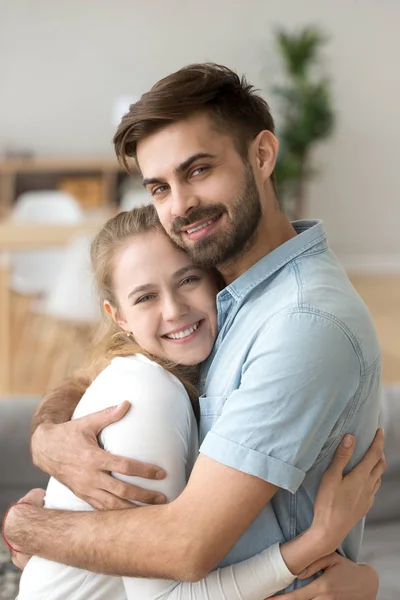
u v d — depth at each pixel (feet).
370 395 4.14
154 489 4.06
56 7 25.11
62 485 4.46
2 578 6.60
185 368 4.63
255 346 3.99
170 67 25.53
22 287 16.58
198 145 4.01
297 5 25.03
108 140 25.86
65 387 5.36
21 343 16.94
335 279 4.14
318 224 4.37
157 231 4.48
